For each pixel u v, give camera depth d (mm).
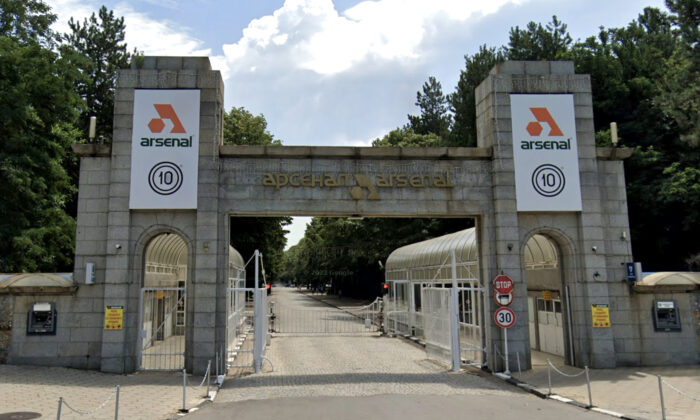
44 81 20438
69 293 14508
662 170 26938
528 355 14938
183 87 15141
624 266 15805
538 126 15867
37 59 20297
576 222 15797
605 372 14453
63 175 21859
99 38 38781
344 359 17828
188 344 14438
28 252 19938
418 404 10828
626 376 13867
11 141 19453
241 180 15062
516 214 15430
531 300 20594
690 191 23750
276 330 28922
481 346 15922
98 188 14977
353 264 56938
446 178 15586
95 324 14453
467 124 37125
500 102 15883
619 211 16188
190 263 14680
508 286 14852
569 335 15805
